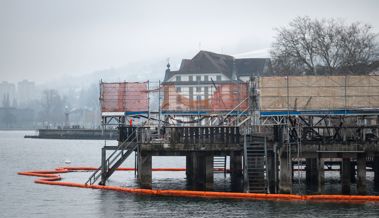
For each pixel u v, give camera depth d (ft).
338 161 217.15
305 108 176.86
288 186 168.86
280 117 178.29
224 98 193.16
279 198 167.73
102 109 192.44
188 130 174.91
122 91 192.65
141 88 192.95
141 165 179.22
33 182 218.79
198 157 197.16
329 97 177.06
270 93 177.37
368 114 176.55
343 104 177.17
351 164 213.66
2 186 207.62
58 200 175.63
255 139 177.06
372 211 154.71
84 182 217.56
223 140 174.81
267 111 177.06
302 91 177.27
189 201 168.76
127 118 205.98
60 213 157.89
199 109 192.44
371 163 215.10
